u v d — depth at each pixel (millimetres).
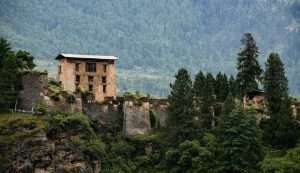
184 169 188500
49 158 184250
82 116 196000
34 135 184125
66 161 186500
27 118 188500
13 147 181750
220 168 181875
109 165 193250
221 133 190375
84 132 193375
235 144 183375
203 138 193875
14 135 183500
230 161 182750
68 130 190875
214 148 188250
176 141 197000
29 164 181500
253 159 184375
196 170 184250
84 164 188375
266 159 179500
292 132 196000
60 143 187500
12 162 180375
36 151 183125
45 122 188125
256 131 189000
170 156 191250
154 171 194000
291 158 179750
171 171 189375
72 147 188625
